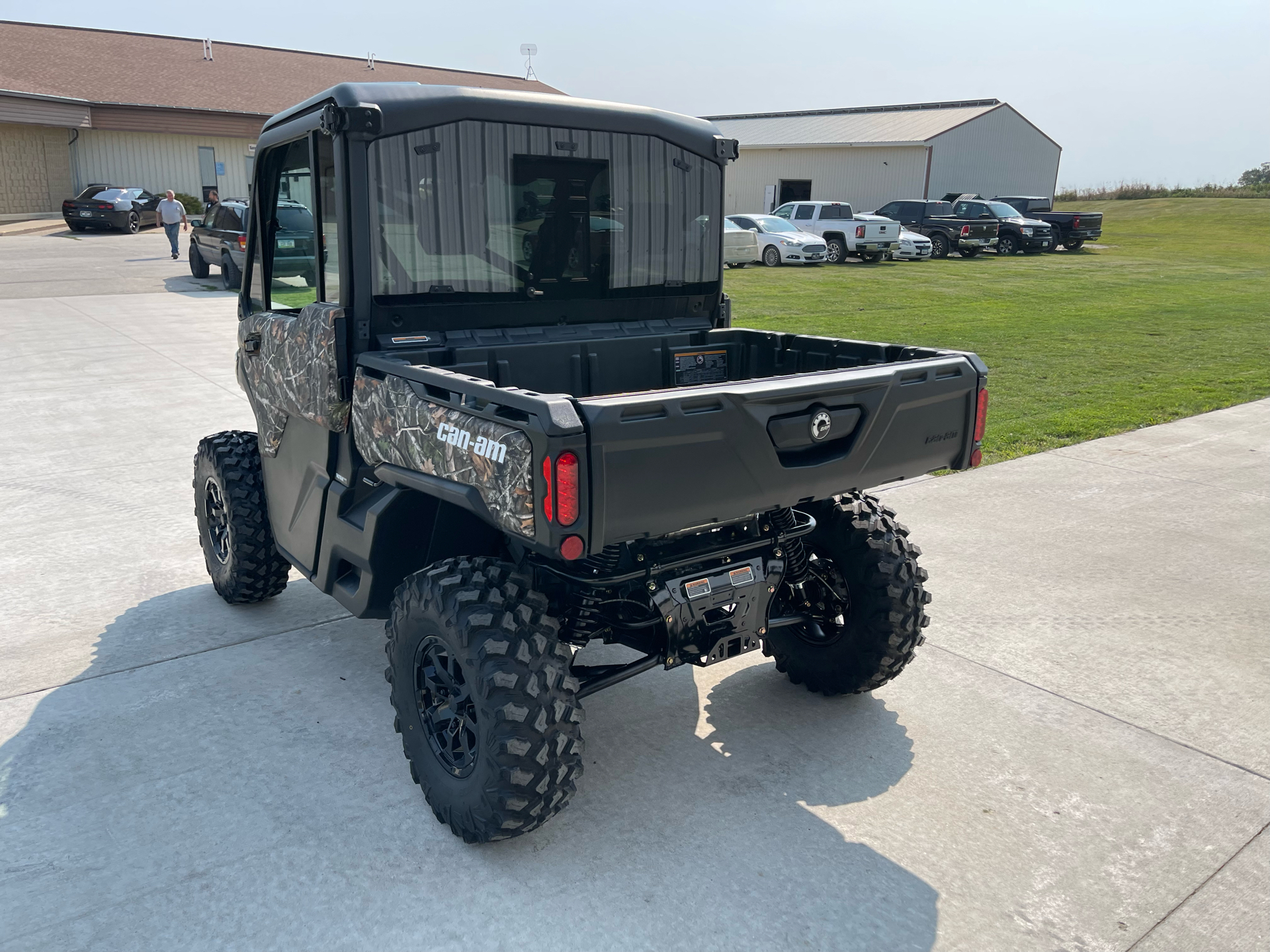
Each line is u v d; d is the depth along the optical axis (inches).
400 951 102.5
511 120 139.9
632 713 154.1
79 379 411.8
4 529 234.1
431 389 119.4
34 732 144.0
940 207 1270.9
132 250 1049.5
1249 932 107.4
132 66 1504.7
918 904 111.0
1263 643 181.0
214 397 378.9
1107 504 266.4
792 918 108.3
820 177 1582.2
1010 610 195.5
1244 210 1860.2
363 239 131.0
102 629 180.7
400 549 134.3
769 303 715.4
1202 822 127.3
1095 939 106.1
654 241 159.6
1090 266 1098.7
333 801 128.5
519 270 146.3
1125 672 169.6
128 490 265.0
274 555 181.3
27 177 1309.1
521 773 109.8
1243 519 253.1
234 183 1482.5
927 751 143.9
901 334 572.1
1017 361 495.5
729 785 134.0
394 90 131.2
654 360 159.9
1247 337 587.5
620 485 100.8
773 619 146.4
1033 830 125.1
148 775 133.3
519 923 106.7
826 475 119.6
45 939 103.0
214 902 109.1
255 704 153.7
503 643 110.5
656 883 113.6
